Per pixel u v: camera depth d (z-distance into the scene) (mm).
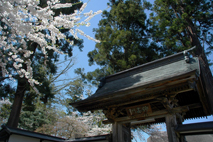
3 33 5039
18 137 7047
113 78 7719
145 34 17922
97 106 6184
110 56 15711
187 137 10383
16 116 10781
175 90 4812
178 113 5516
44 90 11328
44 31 11469
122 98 5570
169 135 4988
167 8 16469
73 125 14227
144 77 6277
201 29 14242
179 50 13797
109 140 6066
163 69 6137
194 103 6176
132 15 17203
